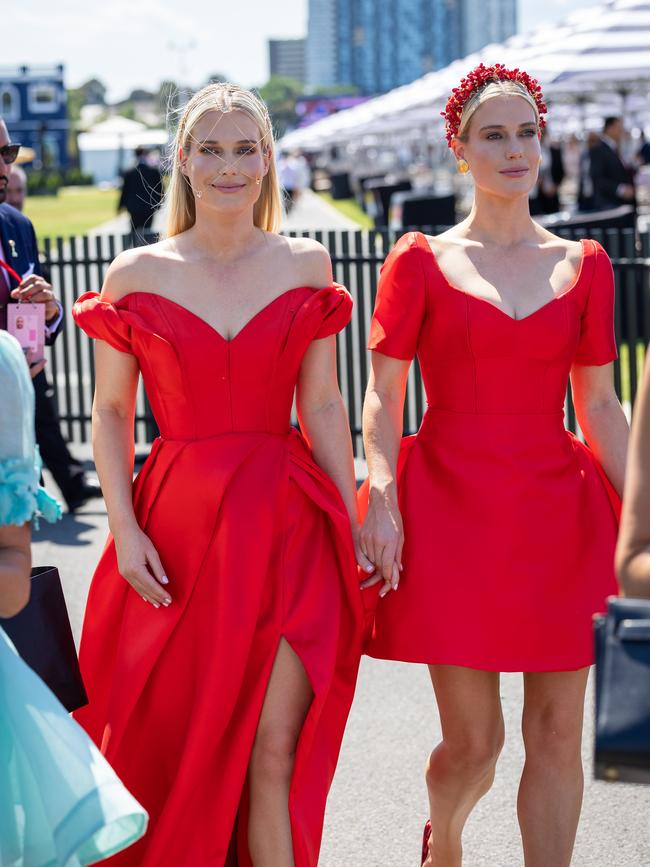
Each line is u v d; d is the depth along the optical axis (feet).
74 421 32.19
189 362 10.04
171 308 10.14
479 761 10.57
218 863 9.59
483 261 10.79
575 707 10.52
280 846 9.63
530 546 10.33
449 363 10.69
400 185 88.84
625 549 6.56
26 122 349.20
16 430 7.34
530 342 10.51
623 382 31.37
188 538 9.98
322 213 136.98
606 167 53.21
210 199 10.16
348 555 10.24
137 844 10.10
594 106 73.72
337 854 12.53
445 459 10.61
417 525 10.54
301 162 158.81
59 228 124.06
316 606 10.03
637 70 40.32
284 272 10.42
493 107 10.64
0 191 14.03
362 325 30.58
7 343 7.43
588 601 10.39
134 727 10.16
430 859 11.07
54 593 8.95
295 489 10.23
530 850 10.48
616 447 10.96
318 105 373.40
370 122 78.28
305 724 9.58
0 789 7.25
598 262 10.88
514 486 10.41
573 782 10.56
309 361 10.64
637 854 12.46
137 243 31.37
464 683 10.41
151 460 10.32
